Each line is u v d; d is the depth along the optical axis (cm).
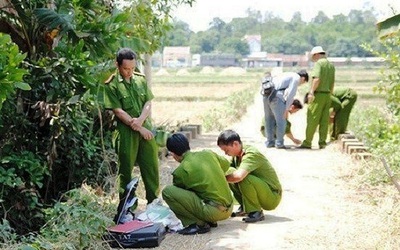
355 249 675
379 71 1091
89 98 805
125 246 678
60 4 825
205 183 721
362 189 949
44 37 834
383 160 733
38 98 816
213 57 12556
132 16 1050
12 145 794
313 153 1284
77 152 850
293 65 11675
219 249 675
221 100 3712
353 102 1398
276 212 827
